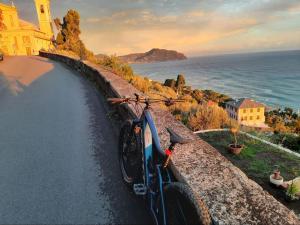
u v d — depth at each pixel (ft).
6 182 14.93
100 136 22.07
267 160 17.21
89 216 11.71
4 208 12.48
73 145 20.26
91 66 55.52
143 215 11.71
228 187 8.61
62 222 11.36
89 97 38.55
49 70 78.07
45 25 257.55
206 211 6.81
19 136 22.80
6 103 36.63
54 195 13.46
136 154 13.17
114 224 11.16
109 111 28.96
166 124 15.62
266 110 224.94
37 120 27.63
